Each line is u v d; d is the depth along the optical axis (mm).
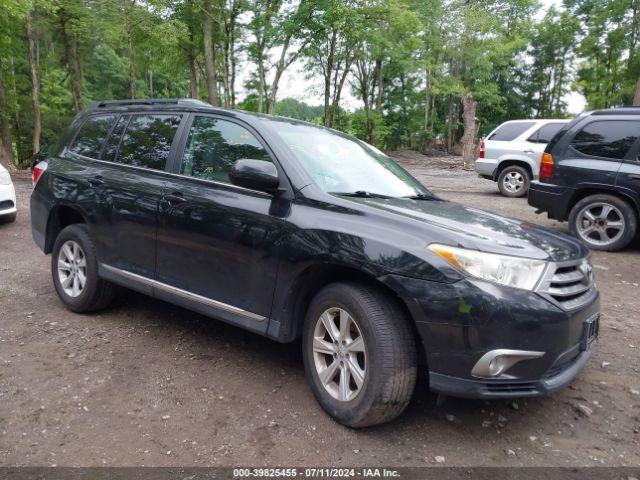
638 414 3080
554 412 3084
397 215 2881
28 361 3574
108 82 48406
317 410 3018
